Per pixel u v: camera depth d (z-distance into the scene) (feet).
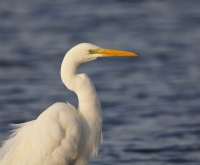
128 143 43.16
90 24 89.40
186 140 43.83
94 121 28.04
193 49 76.02
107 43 78.64
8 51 75.56
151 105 54.13
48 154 26.81
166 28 87.04
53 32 84.84
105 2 103.55
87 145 28.04
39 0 104.99
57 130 26.76
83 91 28.04
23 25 88.58
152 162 39.04
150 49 75.97
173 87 60.34
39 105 54.95
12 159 27.37
